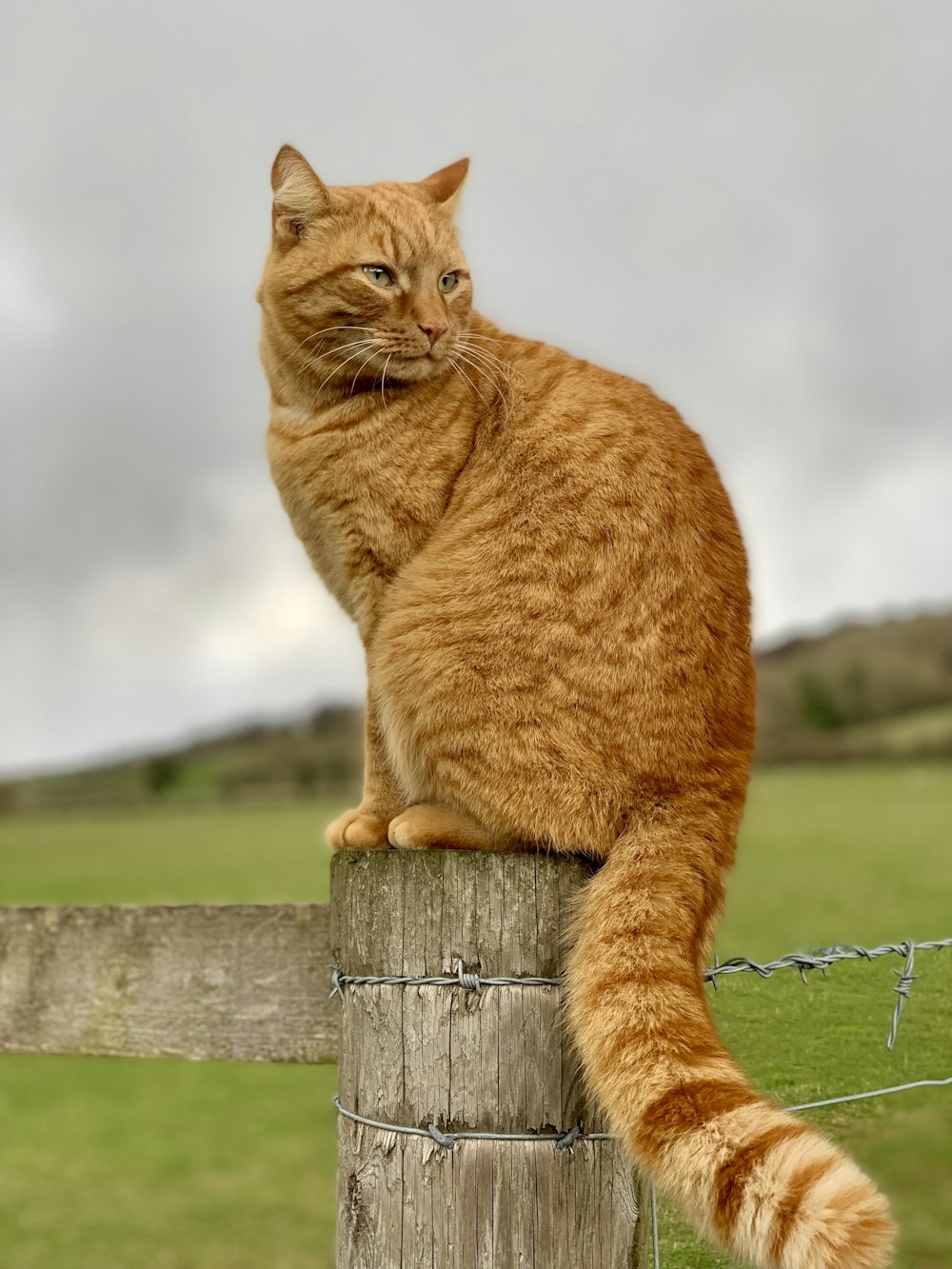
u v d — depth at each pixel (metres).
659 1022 1.84
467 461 2.68
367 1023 1.81
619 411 2.51
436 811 2.44
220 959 2.29
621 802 2.21
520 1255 1.75
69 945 2.38
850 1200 1.55
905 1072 2.28
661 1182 1.71
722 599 2.35
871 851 12.48
